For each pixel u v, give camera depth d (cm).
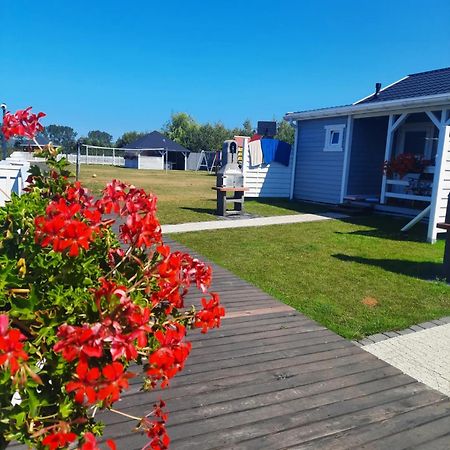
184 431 224
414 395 272
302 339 349
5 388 126
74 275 155
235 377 282
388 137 1139
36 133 202
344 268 601
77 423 139
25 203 183
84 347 118
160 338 138
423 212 877
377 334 384
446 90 1104
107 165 5016
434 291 509
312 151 1403
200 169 4853
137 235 159
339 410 251
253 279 534
